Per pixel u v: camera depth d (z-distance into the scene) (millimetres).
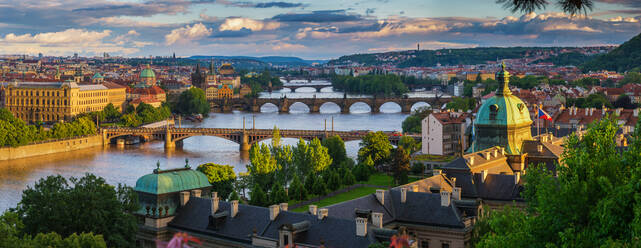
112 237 131625
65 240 115688
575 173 89312
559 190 89312
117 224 135750
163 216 143875
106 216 134500
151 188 147375
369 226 122688
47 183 140625
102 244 117375
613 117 97938
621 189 78875
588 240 80438
